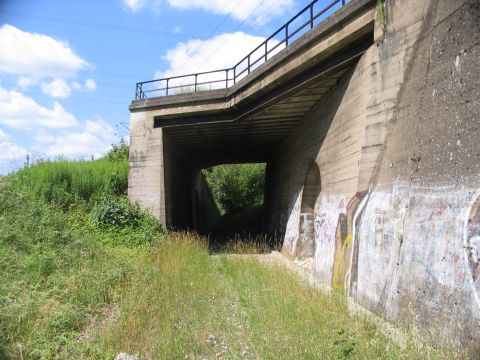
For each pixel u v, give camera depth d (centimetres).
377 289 776
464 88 611
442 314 572
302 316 686
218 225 3575
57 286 815
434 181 654
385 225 786
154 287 902
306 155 1605
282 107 1580
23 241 1037
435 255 616
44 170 1822
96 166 2056
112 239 1450
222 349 609
